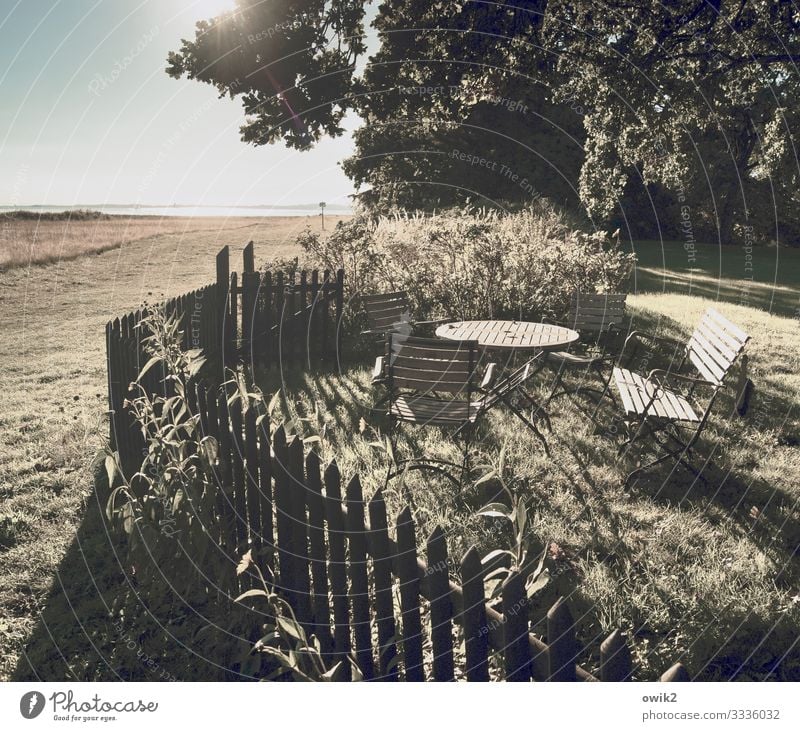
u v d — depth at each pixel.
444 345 4.51
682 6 14.58
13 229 27.50
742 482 4.42
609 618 2.99
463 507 4.02
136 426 4.54
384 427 5.47
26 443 5.48
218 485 3.23
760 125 21.81
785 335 9.70
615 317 7.66
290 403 6.25
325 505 2.53
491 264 9.70
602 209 17.38
